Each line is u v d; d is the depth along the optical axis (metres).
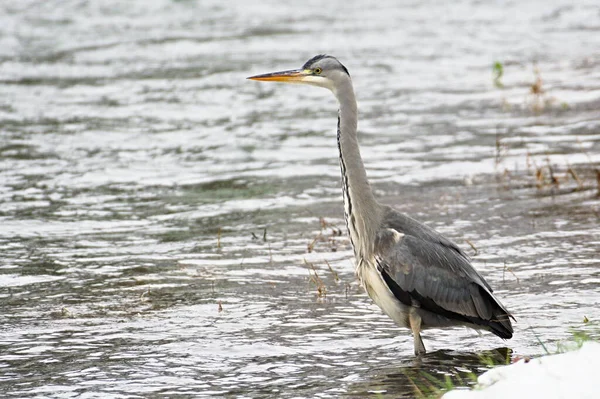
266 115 22.12
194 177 17.36
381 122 21.17
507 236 13.56
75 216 15.11
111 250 13.48
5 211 15.31
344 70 10.46
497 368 8.12
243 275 12.44
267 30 31.84
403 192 16.08
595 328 10.09
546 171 16.94
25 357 9.83
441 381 9.00
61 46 29.38
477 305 9.74
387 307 9.98
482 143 19.17
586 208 14.77
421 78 25.38
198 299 11.59
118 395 8.83
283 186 16.77
